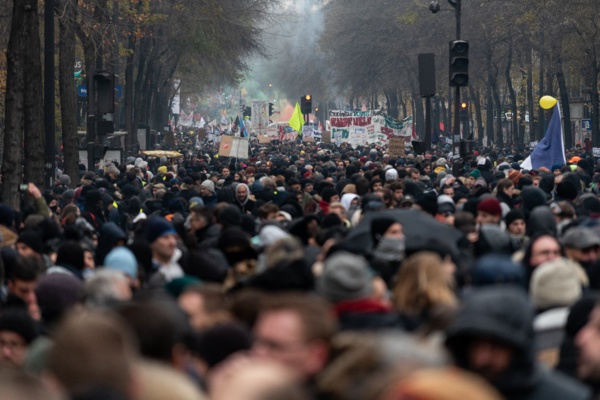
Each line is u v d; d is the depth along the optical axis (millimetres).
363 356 11734
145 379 10820
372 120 148875
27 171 56094
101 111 72438
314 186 59312
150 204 50531
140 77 143000
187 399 10844
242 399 8273
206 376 14320
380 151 134875
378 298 18297
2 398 8258
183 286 20672
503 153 159000
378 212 26953
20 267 22281
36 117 56062
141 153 121875
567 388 12086
